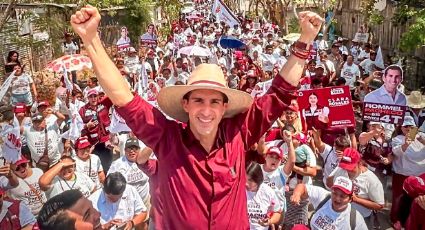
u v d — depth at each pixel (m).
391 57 16.55
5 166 6.21
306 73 11.71
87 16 2.35
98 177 6.67
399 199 5.62
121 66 14.34
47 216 2.62
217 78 2.37
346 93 7.14
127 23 22.50
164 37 26.89
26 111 8.88
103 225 5.37
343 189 4.91
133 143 6.17
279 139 7.11
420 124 8.59
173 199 2.31
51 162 8.16
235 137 2.43
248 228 2.46
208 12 41.72
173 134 2.39
